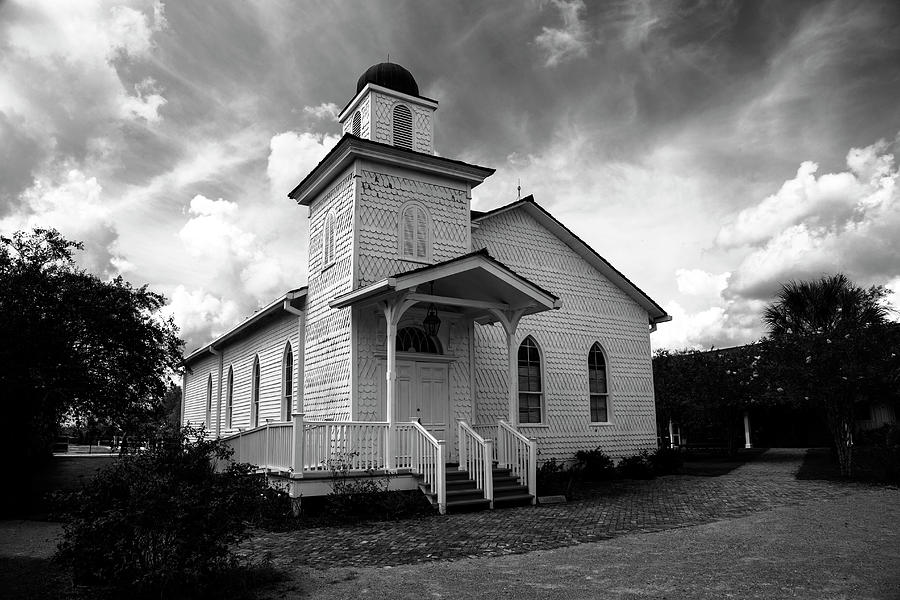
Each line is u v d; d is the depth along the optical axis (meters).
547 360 19.16
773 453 28.22
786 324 22.59
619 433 20.25
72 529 6.82
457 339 15.80
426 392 15.09
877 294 19.88
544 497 13.66
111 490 6.84
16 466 16.45
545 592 6.78
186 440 7.37
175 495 6.64
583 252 20.53
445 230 16.16
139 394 16.73
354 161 15.14
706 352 28.50
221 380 26.28
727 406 26.48
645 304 21.72
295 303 17.45
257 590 7.06
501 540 9.62
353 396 14.04
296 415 12.05
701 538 9.50
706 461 25.28
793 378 17.77
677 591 6.71
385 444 13.10
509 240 19.09
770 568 7.60
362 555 8.80
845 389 17.06
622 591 6.76
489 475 12.99
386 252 15.09
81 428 16.53
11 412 15.05
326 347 15.65
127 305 16.05
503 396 17.75
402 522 11.34
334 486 12.10
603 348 20.58
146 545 6.68
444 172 16.16
